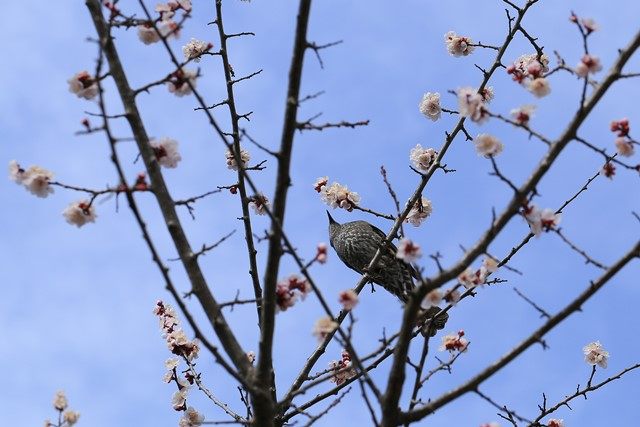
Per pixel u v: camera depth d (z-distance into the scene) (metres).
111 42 8.06
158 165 7.88
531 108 7.23
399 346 6.90
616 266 6.77
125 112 7.92
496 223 6.91
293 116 7.20
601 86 6.90
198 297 7.57
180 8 8.23
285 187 7.23
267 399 7.20
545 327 6.86
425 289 6.80
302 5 7.24
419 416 6.92
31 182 7.91
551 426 9.91
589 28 7.28
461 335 8.51
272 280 7.18
